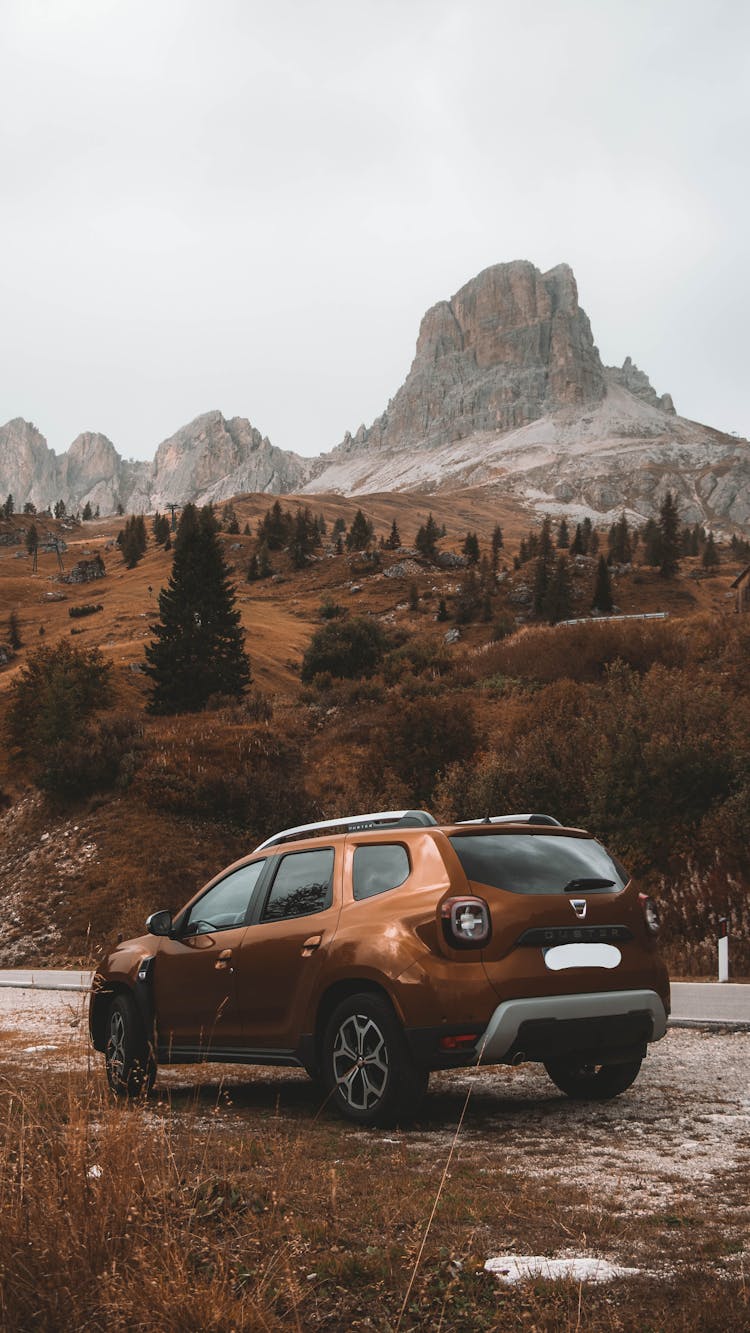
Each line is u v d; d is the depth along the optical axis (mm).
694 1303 3018
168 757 40094
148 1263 2895
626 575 163500
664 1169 4965
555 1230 3871
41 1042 10891
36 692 70375
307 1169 4766
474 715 43125
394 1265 3355
